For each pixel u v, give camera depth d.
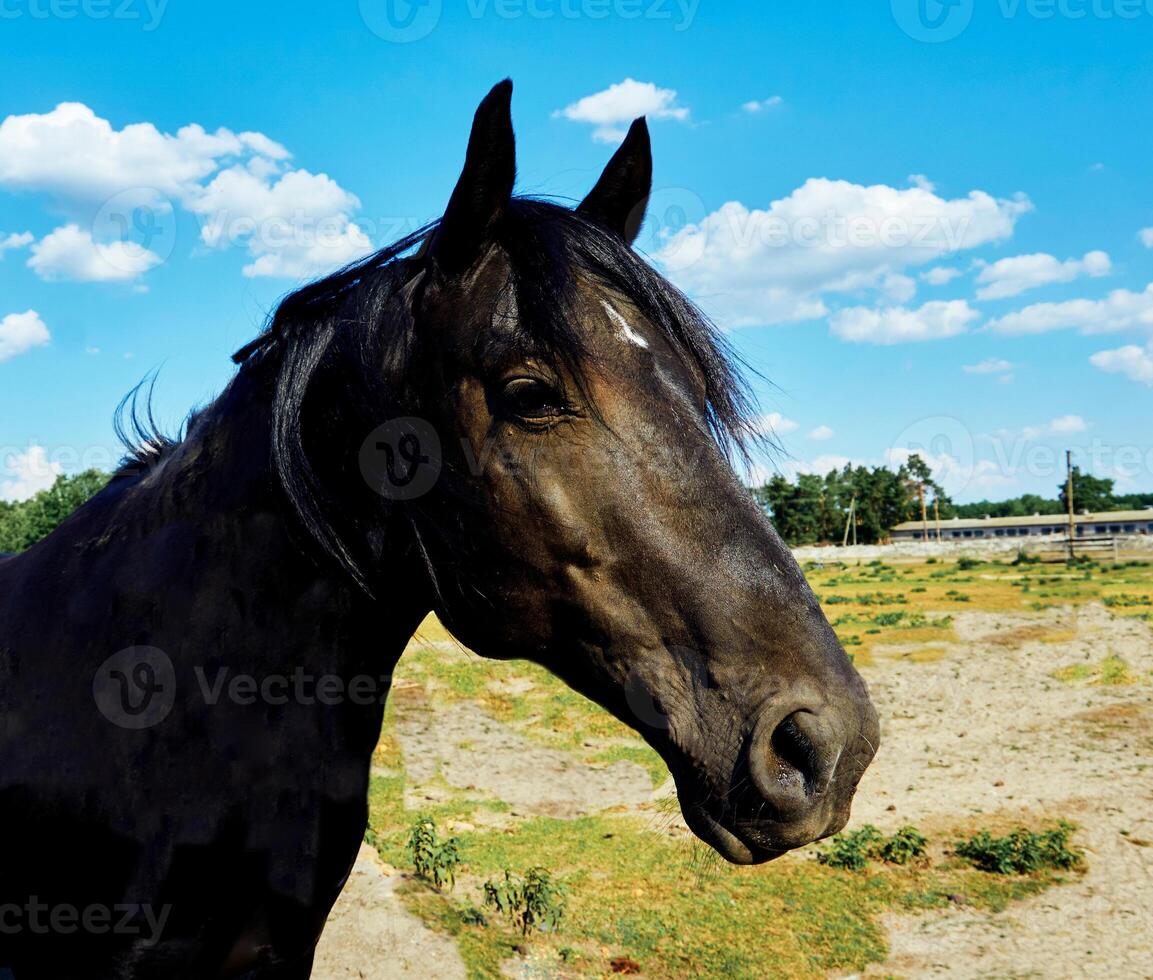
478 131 1.37
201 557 1.56
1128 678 13.24
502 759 9.29
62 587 1.59
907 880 6.54
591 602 1.40
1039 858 6.77
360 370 1.48
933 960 5.33
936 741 10.62
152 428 1.89
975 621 18.69
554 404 1.38
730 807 1.32
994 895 6.27
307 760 1.55
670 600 1.36
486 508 1.41
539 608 1.45
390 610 1.61
